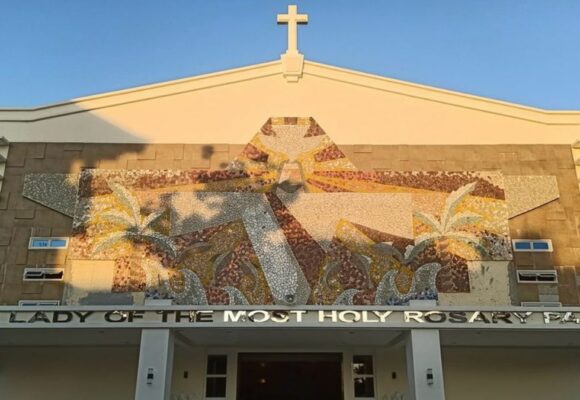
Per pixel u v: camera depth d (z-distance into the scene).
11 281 17.62
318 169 18.84
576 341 16.64
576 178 19.09
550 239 18.38
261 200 18.45
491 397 17.52
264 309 14.62
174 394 17.28
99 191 18.50
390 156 19.06
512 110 19.67
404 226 18.25
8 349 17.61
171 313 14.56
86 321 14.50
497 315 14.65
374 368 17.72
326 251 17.91
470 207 18.55
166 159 18.91
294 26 20.53
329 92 19.83
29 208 18.39
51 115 19.36
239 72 19.98
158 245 17.92
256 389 17.77
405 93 19.83
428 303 14.88
